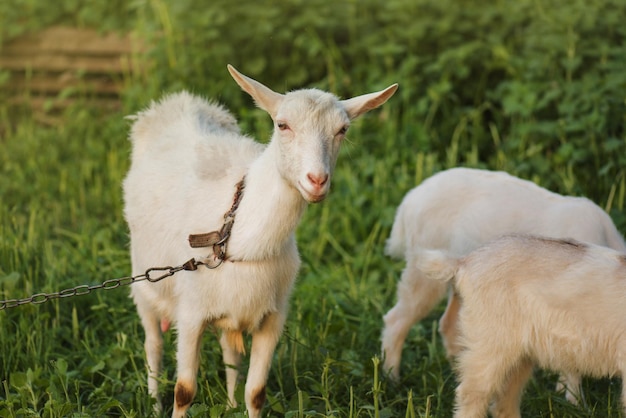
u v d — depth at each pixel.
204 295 5.86
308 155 5.30
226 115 7.29
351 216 9.80
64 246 9.02
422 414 6.53
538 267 6.05
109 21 13.55
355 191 9.96
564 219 6.92
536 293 6.02
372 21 12.51
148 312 6.76
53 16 13.88
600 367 6.00
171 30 12.41
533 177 9.62
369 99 5.60
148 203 6.52
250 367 6.09
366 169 10.22
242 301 5.80
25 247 8.48
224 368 6.95
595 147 9.70
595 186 9.62
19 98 13.12
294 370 6.68
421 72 11.59
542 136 10.21
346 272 9.11
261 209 5.69
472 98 11.49
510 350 6.12
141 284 6.69
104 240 9.23
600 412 6.60
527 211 7.03
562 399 6.67
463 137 10.81
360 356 7.44
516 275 6.08
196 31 12.34
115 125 11.83
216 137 6.61
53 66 13.30
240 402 6.33
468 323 6.23
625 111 9.92
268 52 12.34
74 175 10.95
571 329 5.97
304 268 9.09
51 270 8.20
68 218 10.17
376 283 8.91
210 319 5.94
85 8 13.77
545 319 6.02
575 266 5.98
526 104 10.27
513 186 7.16
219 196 6.00
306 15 12.19
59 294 5.88
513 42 11.73
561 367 6.13
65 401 6.52
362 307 8.28
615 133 10.10
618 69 10.30
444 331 7.29
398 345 7.32
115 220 10.11
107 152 11.50
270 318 5.99
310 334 7.34
